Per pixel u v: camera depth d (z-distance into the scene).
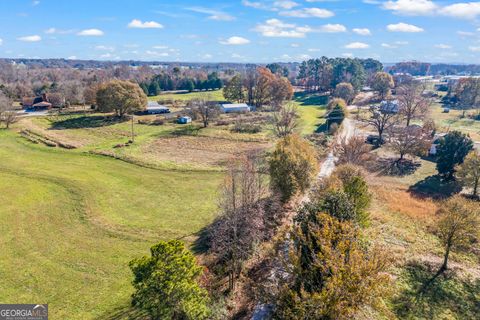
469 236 26.42
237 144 65.06
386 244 28.33
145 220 32.47
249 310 19.31
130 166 48.69
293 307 15.17
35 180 40.50
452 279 23.67
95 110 96.25
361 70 153.62
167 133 72.50
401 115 81.62
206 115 80.19
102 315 19.95
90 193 37.81
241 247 24.28
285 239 24.22
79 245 27.47
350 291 14.11
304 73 187.12
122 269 24.45
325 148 60.91
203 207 35.66
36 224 30.55
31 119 79.38
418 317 20.02
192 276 16.55
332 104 91.44
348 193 25.16
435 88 173.12
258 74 115.81
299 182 32.97
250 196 31.02
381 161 57.88
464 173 43.09
